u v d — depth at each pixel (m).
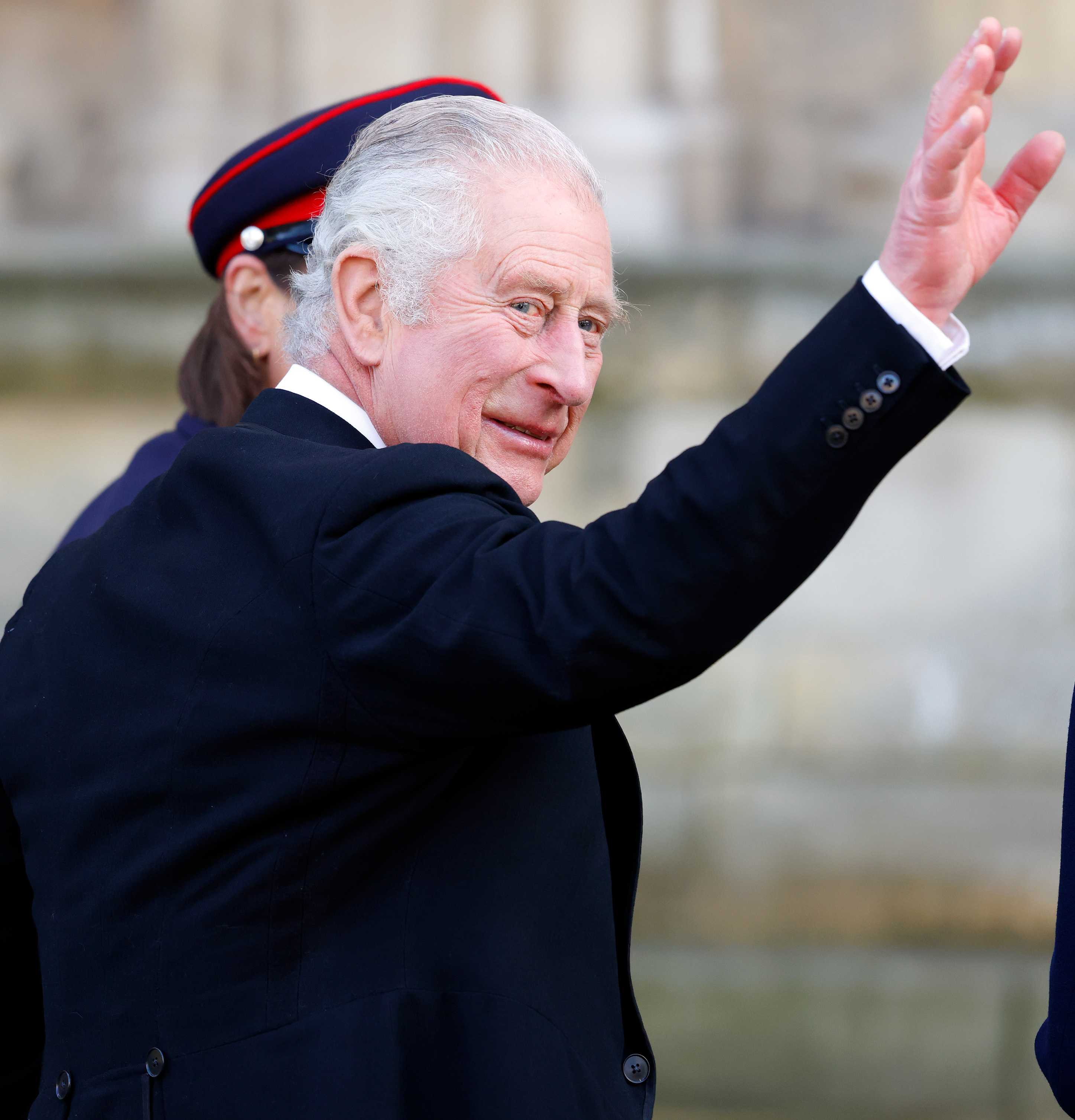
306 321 4.07
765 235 15.00
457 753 3.42
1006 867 12.52
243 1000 3.35
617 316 4.14
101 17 15.10
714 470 3.04
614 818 4.06
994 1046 12.04
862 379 3.07
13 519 13.84
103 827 3.57
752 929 12.59
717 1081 12.11
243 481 3.52
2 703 3.86
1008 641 13.45
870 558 13.72
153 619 3.53
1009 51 3.07
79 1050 3.58
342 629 3.23
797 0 15.02
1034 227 14.42
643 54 15.12
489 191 3.82
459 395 3.84
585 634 3.01
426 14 15.25
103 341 13.98
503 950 3.39
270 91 15.26
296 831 3.34
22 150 15.03
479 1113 3.24
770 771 13.04
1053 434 13.80
